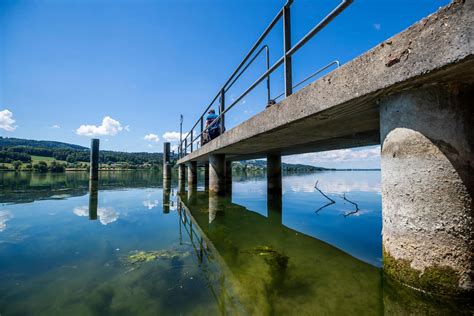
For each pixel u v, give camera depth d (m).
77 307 2.21
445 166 1.77
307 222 5.80
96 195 10.40
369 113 2.93
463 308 1.68
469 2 1.46
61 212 6.79
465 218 1.72
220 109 6.83
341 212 6.98
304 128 4.00
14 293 2.48
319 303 2.21
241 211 7.10
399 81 1.83
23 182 15.95
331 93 2.58
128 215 6.50
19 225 5.37
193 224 5.58
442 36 1.58
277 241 4.29
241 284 2.62
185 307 2.19
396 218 1.99
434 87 1.85
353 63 2.29
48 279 2.79
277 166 10.19
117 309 2.17
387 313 2.00
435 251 1.77
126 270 3.04
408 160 1.92
